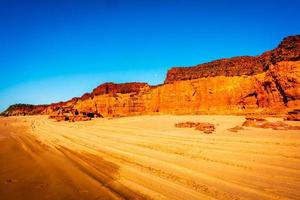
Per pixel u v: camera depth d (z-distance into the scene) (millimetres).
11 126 74000
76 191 14797
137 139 34344
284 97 57188
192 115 69312
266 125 38031
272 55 66562
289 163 18422
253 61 72812
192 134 35531
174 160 20875
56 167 20797
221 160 20094
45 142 36969
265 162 18922
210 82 74500
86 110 104500
